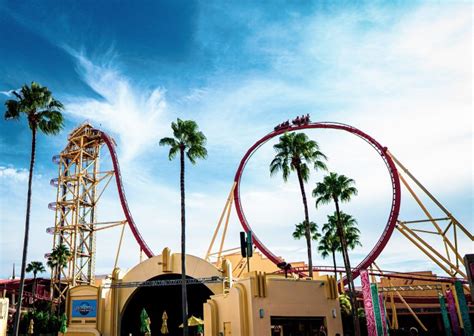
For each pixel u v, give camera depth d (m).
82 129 98.38
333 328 41.97
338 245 73.12
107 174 95.06
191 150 51.69
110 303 59.62
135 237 88.44
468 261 15.77
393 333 46.62
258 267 95.75
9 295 93.19
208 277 57.41
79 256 92.25
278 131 90.62
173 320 75.25
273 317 39.94
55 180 95.75
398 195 78.88
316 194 61.31
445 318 53.91
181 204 49.25
